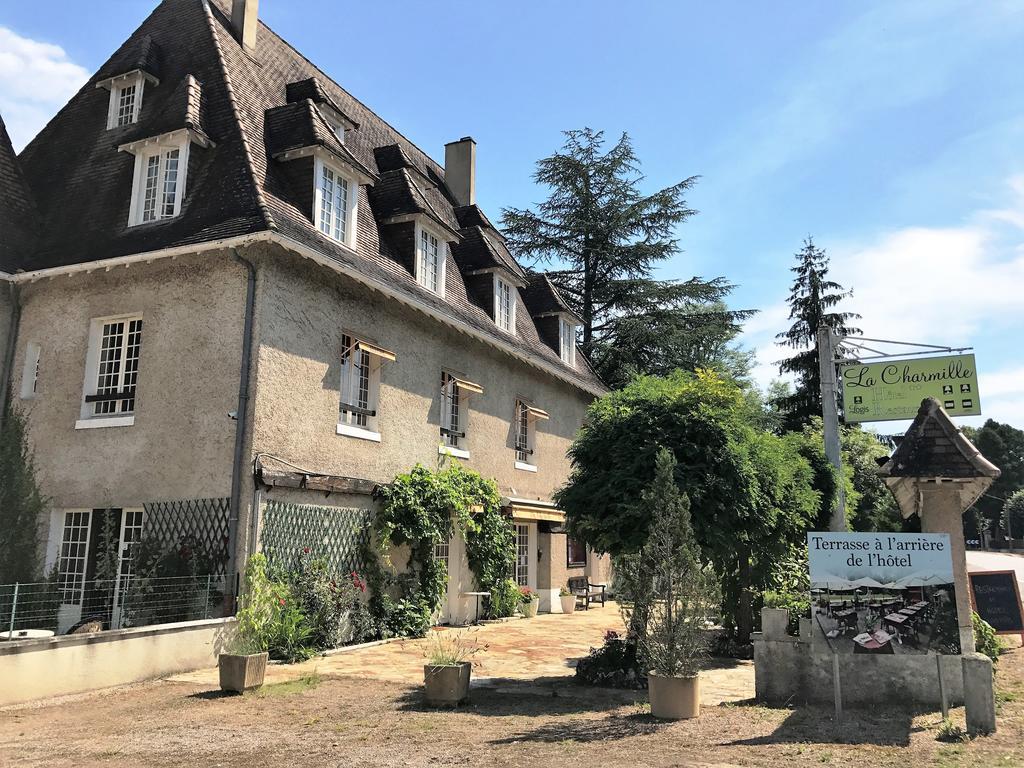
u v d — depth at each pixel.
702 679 10.65
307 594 12.25
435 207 21.69
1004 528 79.62
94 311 13.80
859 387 15.18
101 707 8.53
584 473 10.71
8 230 14.74
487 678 10.61
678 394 10.64
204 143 13.94
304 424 13.01
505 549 18.45
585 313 31.64
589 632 15.88
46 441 13.67
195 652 10.72
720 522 9.80
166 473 12.46
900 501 9.71
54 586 12.79
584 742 6.99
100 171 15.43
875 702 8.46
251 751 6.67
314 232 13.83
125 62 16.50
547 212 32.28
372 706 8.58
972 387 14.34
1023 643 14.27
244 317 12.34
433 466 16.64
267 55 17.89
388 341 15.55
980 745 6.82
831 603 8.35
